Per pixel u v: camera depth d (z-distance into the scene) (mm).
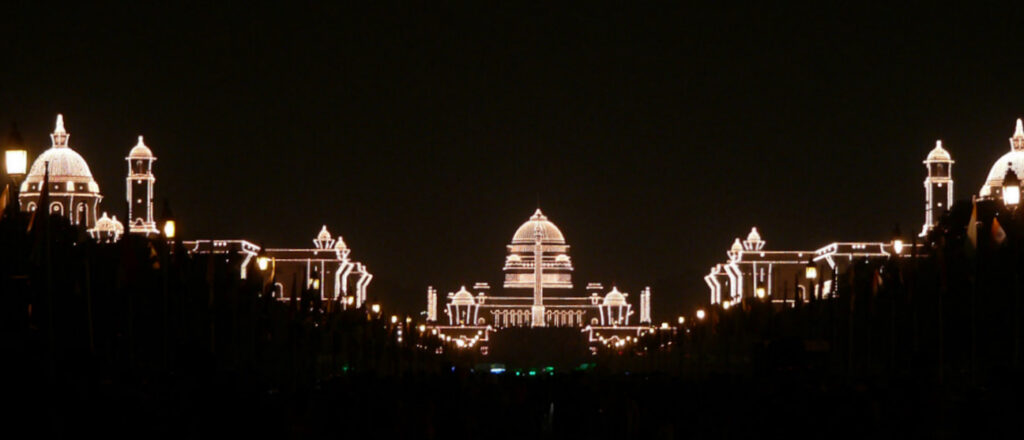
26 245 72188
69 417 51250
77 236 93875
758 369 126625
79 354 64188
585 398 77062
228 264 110500
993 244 92438
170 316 92938
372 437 62219
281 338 132375
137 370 76500
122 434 51500
